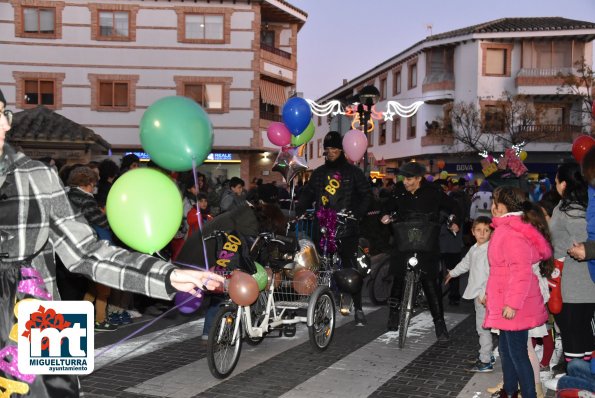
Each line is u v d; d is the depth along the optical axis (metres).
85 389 5.13
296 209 8.01
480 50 32.75
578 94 30.95
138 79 25.23
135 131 25.31
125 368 5.78
